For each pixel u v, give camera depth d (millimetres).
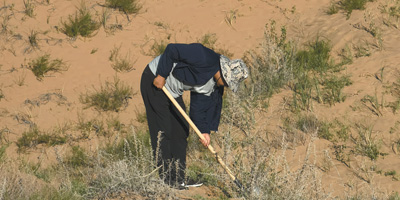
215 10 31703
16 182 13430
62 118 22641
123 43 28375
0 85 24203
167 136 14766
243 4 32219
